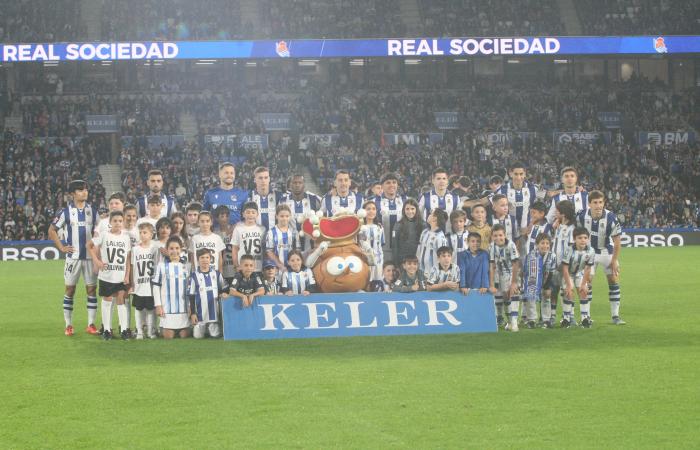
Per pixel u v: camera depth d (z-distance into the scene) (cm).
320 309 1314
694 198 4419
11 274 2717
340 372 1031
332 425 796
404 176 4375
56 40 4706
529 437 754
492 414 829
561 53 4372
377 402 880
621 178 4472
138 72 4888
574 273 1405
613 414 826
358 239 1402
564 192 1474
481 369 1041
